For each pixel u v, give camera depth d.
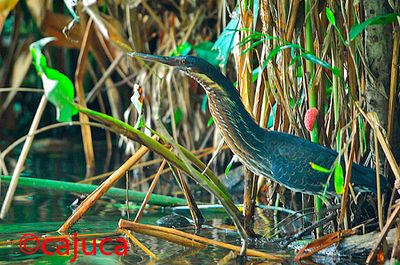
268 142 9.03
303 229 9.59
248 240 9.51
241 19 9.78
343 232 8.84
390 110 9.09
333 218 9.26
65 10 17.80
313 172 8.81
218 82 8.98
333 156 8.85
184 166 8.98
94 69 18.72
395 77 9.05
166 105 15.88
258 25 9.87
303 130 9.55
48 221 10.34
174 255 8.66
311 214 9.93
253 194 9.66
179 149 8.41
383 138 8.55
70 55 18.94
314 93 9.21
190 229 10.12
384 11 9.08
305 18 9.19
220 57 11.62
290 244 9.32
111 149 17.56
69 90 8.20
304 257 8.66
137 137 8.74
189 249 8.95
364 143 9.25
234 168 14.31
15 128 19.05
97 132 19.06
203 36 15.82
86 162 15.82
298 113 9.48
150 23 16.22
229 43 11.02
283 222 9.76
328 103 10.16
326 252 8.80
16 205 11.40
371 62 9.20
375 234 8.80
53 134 19.11
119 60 15.95
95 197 9.86
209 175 9.39
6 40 19.14
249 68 9.77
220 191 9.23
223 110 9.09
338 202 9.47
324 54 9.09
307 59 8.66
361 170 8.84
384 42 9.11
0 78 18.25
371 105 9.25
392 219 8.35
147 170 15.23
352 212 9.23
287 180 8.98
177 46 15.10
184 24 15.61
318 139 9.35
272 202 11.29
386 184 8.90
